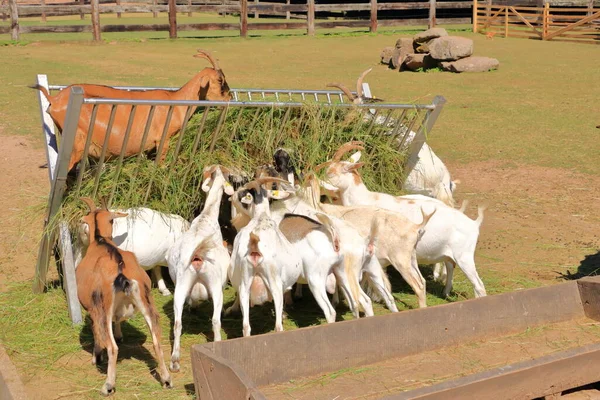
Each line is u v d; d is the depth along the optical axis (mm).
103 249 6469
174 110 8742
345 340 6434
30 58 24000
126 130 7941
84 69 22109
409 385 6246
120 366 6695
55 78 20438
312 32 31797
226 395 5305
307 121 8945
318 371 6328
